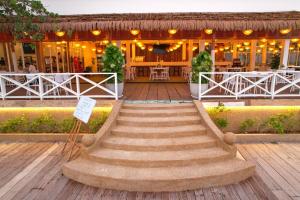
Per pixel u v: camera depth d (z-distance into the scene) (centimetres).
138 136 596
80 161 533
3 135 711
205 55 755
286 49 1021
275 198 431
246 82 926
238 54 1423
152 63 1313
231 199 432
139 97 786
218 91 866
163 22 837
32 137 708
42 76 730
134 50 1394
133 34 911
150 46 1401
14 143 694
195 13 1024
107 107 740
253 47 1180
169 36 937
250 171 504
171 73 1338
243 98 747
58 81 776
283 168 539
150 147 550
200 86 727
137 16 930
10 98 756
